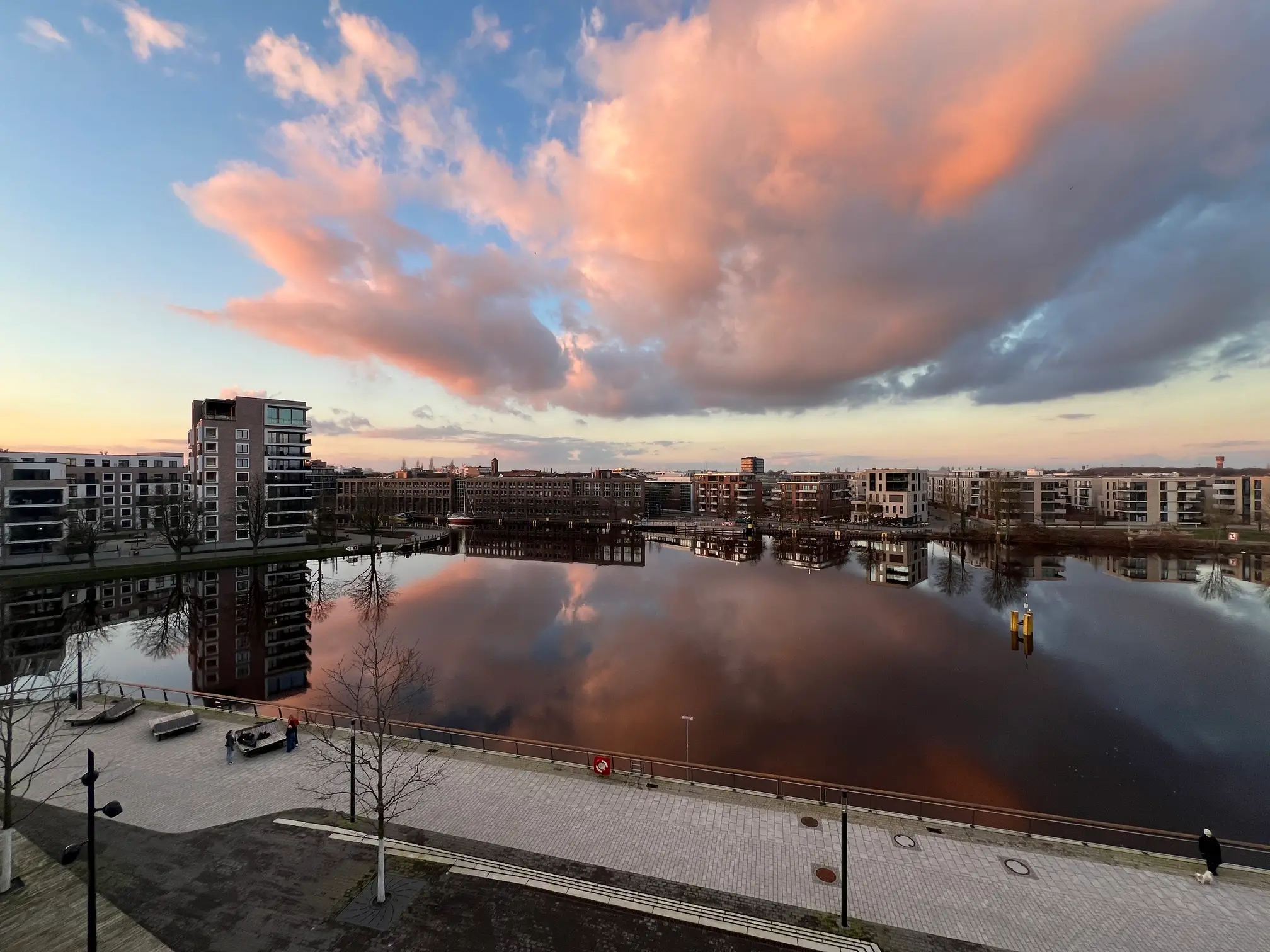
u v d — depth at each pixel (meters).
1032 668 51.12
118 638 61.88
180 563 94.81
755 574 101.69
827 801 27.94
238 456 114.31
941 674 49.38
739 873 19.94
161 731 30.41
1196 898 19.03
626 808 23.97
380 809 18.17
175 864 19.86
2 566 88.81
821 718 40.25
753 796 25.09
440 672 50.19
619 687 46.31
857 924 17.56
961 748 35.78
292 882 18.91
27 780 25.84
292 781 26.00
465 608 76.19
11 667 23.91
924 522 178.62
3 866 18.48
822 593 84.25
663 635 62.22
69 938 16.39
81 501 126.06
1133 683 47.50
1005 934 17.30
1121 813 28.89
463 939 16.47
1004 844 21.81
